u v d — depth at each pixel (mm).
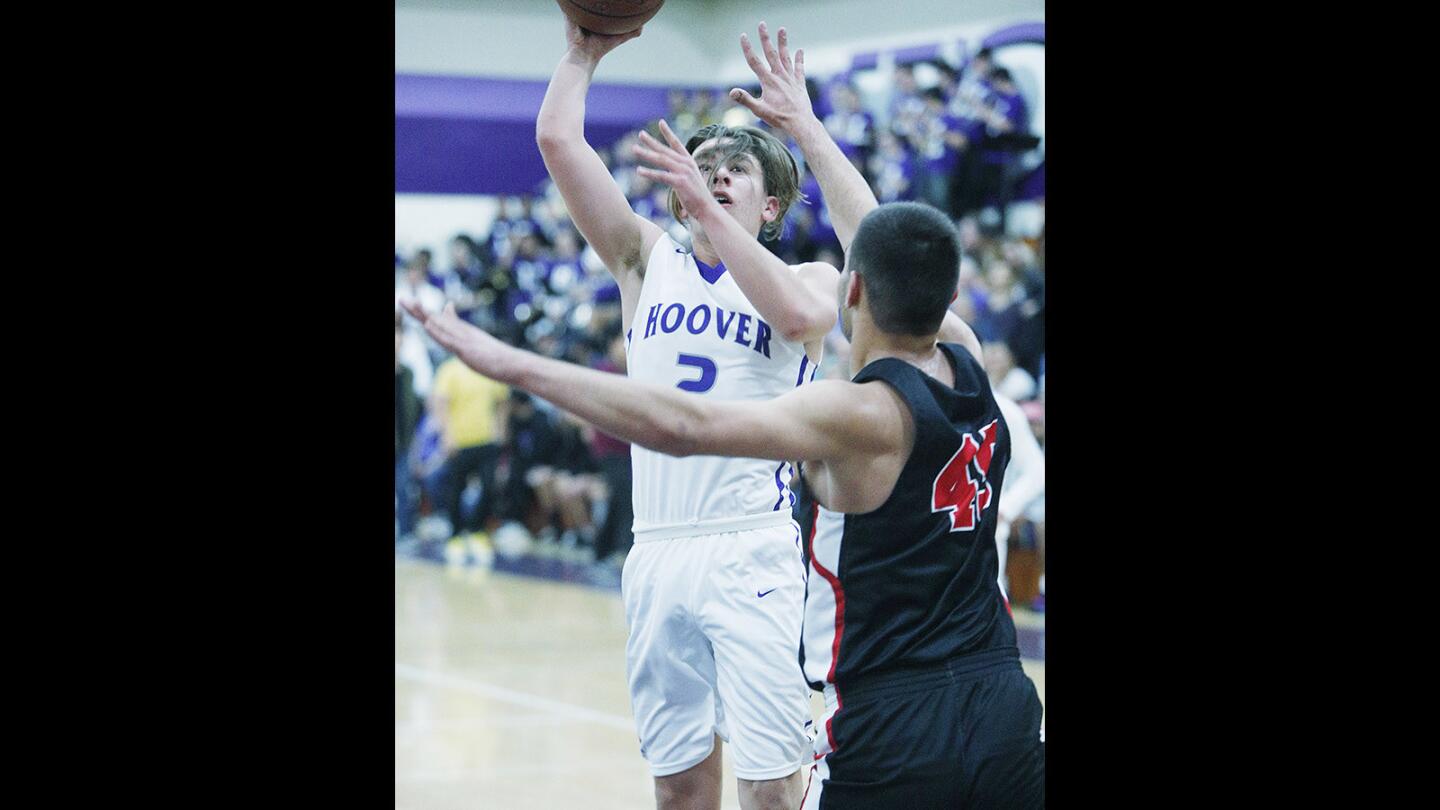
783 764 5020
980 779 3822
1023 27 15625
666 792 5312
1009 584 12391
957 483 3934
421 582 16844
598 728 9375
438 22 19688
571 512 18688
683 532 5137
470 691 10617
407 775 8102
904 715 3844
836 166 4824
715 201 4676
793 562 5203
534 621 13953
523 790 7781
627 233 5375
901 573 3885
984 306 13516
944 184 15500
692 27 20141
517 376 3248
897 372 3863
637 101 20062
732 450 3453
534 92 20062
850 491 3842
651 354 5250
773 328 5027
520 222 19812
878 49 17688
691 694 5250
